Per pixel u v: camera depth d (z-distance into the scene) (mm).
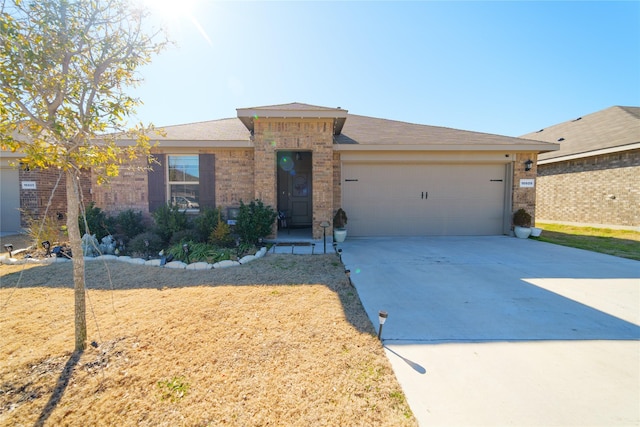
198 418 1912
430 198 9438
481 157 9195
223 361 2533
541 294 4246
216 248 6594
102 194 8391
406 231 9453
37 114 2512
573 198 12820
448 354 2674
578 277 5078
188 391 2168
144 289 4375
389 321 3338
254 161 8078
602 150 11242
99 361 2537
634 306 3803
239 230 7266
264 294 4164
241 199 8484
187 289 4371
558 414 1954
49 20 2379
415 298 4070
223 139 8195
